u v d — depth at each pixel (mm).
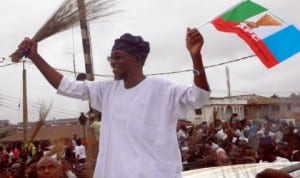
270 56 2885
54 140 6441
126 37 2646
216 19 2936
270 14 2914
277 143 10664
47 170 4055
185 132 13258
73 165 10320
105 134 2641
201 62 2471
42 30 2920
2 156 13367
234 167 4449
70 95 2902
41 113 7984
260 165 4516
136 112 2555
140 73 2668
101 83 2820
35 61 2936
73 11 2926
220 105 25078
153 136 2529
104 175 2586
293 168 4184
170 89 2578
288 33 2895
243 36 2926
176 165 2555
